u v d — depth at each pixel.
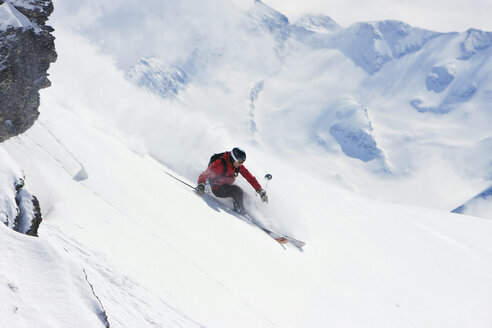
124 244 3.76
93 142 5.88
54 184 4.01
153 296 3.22
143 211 4.72
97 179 4.68
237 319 3.79
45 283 1.90
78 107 8.40
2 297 1.68
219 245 5.31
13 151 4.12
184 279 3.89
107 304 2.76
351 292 7.52
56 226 3.32
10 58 4.05
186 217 5.51
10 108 4.21
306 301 5.46
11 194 2.53
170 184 6.72
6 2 4.23
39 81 4.55
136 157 7.14
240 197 7.64
